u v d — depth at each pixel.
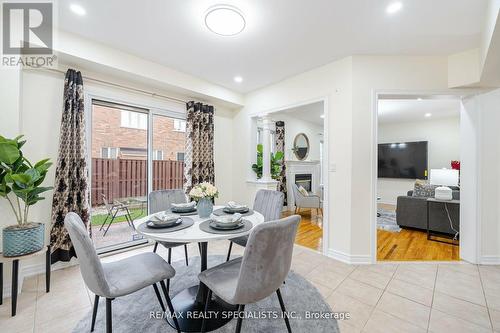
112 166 3.11
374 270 2.50
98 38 2.39
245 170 4.16
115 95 2.91
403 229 4.10
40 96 2.36
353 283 2.22
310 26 2.14
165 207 2.56
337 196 2.81
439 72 2.65
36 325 1.61
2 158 1.76
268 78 3.42
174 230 1.61
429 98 2.79
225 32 2.16
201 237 1.47
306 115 5.80
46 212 2.41
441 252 3.02
